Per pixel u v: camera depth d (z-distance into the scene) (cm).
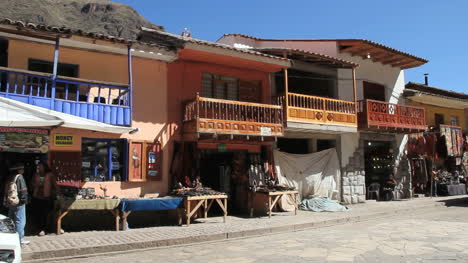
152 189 1185
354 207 1567
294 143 1620
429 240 852
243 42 1703
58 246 768
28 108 812
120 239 852
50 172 953
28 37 973
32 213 973
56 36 950
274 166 1474
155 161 1197
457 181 2195
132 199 1000
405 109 1808
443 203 1762
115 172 1134
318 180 1593
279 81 1552
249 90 1454
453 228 1028
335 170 1661
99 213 1049
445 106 2325
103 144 1121
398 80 2041
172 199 1045
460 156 2245
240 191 1407
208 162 1362
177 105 1271
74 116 902
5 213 942
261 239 924
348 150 1725
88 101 984
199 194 1096
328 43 1745
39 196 942
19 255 560
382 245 799
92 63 1116
